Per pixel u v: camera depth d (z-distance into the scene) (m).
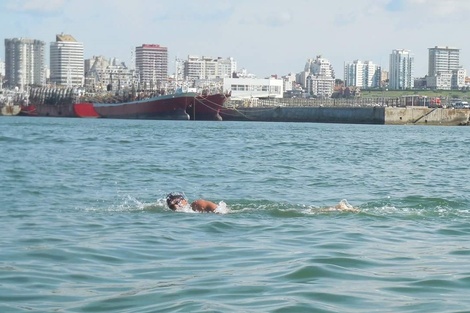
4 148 62.44
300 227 20.78
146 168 43.59
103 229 20.55
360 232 19.88
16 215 23.58
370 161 53.16
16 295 12.80
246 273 14.37
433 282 13.58
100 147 66.12
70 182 34.94
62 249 17.17
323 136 100.69
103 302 12.28
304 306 11.80
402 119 176.75
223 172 41.53
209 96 195.88
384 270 14.70
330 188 33.66
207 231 20.14
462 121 174.00
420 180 38.50
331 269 14.67
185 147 68.12
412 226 21.14
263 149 66.69
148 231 20.12
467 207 26.05
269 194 30.83
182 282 13.65
